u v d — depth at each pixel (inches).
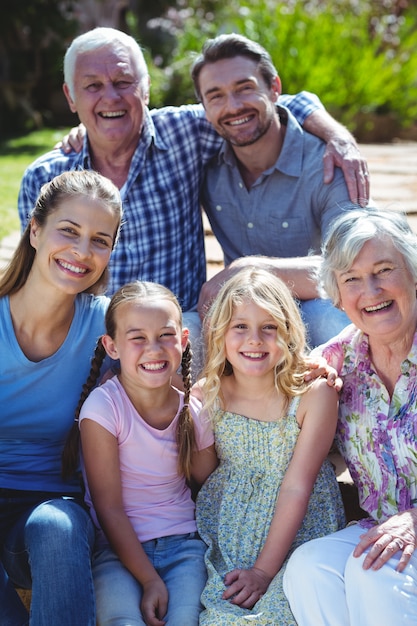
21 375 93.4
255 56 122.6
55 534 80.7
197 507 97.7
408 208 198.2
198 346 114.1
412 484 89.0
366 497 92.0
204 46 124.3
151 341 91.7
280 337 93.1
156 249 127.6
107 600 85.6
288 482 91.8
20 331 93.6
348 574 80.4
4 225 201.8
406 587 77.3
